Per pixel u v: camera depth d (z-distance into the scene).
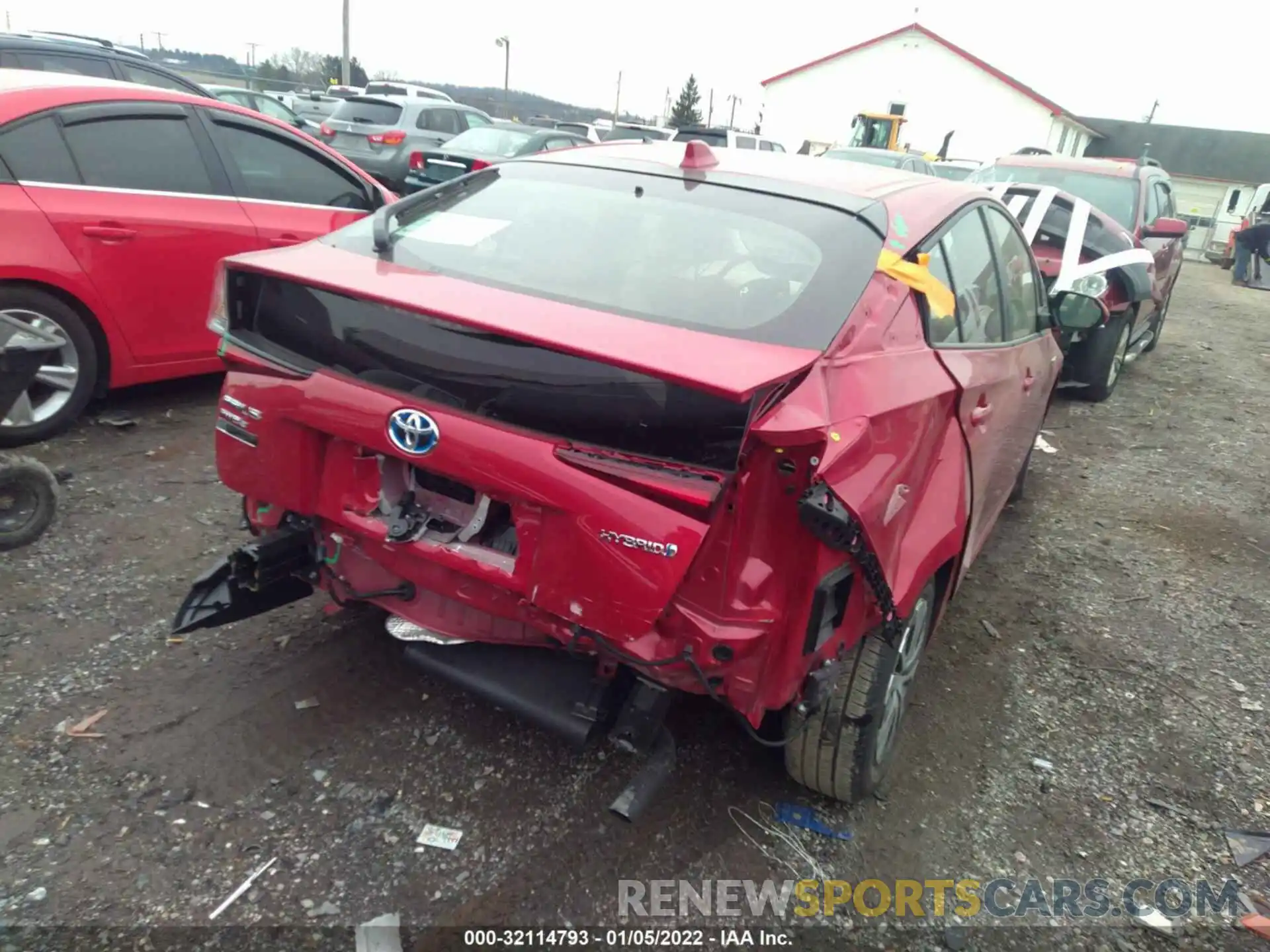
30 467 3.72
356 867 2.47
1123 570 4.93
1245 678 3.95
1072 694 3.71
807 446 2.04
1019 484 5.42
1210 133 51.28
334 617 3.54
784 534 2.14
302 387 2.42
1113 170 9.91
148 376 5.09
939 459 2.82
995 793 3.07
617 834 2.68
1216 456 7.14
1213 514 5.88
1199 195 49.78
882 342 2.51
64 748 2.75
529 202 3.01
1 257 4.34
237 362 2.55
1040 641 4.09
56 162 4.60
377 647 3.38
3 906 2.24
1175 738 3.48
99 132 4.79
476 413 2.18
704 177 3.05
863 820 2.87
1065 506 5.80
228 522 4.18
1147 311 9.09
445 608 2.57
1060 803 3.06
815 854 2.71
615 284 2.54
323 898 2.37
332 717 3.00
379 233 2.77
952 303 3.03
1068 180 9.86
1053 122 40.06
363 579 2.69
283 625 3.46
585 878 2.52
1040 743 3.37
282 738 2.89
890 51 40.66
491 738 2.99
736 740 3.12
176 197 5.04
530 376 2.12
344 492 2.50
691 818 2.78
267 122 5.59
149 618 3.42
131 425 5.10
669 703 2.40
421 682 3.22
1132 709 3.64
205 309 5.21
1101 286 5.89
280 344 2.50
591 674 2.46
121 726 2.86
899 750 3.22
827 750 2.66
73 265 4.59
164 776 2.69
